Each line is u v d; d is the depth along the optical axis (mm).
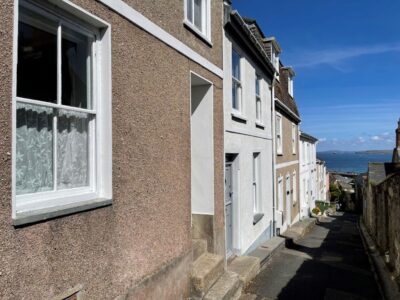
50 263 3107
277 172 14523
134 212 4270
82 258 3465
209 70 6746
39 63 3262
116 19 3988
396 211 8633
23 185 3105
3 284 2701
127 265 4129
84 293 3479
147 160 4555
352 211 38844
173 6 5324
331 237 17266
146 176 4527
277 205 14445
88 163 3828
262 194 11602
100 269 3697
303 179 24109
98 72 3873
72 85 3637
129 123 4195
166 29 5090
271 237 12781
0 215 2682
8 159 2748
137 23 4367
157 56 4836
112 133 3898
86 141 3814
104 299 3746
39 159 3256
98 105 3863
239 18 8164
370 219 16469
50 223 3115
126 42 4160
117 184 3973
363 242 15047
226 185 8578
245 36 9102
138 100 4375
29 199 3115
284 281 8227
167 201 5035
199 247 6586
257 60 10812
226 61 8109
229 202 8781
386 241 10414
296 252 11883
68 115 3570
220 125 7320
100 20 3727
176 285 5258
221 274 6762
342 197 43375
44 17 3295
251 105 10281
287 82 19031
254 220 10320
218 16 7348
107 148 3852
